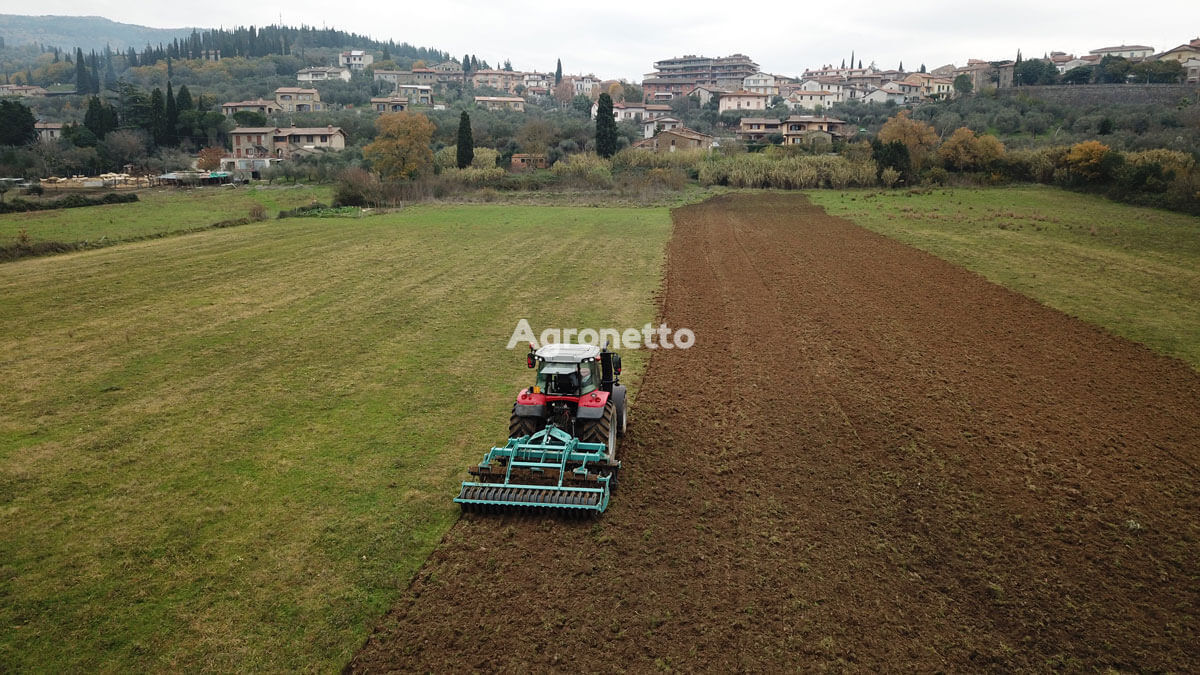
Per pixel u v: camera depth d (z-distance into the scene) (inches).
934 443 492.7
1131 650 293.4
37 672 276.4
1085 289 997.8
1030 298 947.3
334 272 1139.9
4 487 421.4
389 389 600.1
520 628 305.1
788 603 319.9
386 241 1486.2
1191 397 589.3
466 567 346.3
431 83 7805.1
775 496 417.1
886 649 292.8
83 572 338.3
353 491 419.5
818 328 800.9
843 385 612.1
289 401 570.9
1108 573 344.8
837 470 450.9
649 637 299.3
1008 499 415.2
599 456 407.2
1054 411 555.2
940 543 368.2
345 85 6692.9
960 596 326.3
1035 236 1476.4
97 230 1563.7
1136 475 447.5
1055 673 280.7
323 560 350.0
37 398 575.5
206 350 713.0
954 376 636.7
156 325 809.5
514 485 393.7
